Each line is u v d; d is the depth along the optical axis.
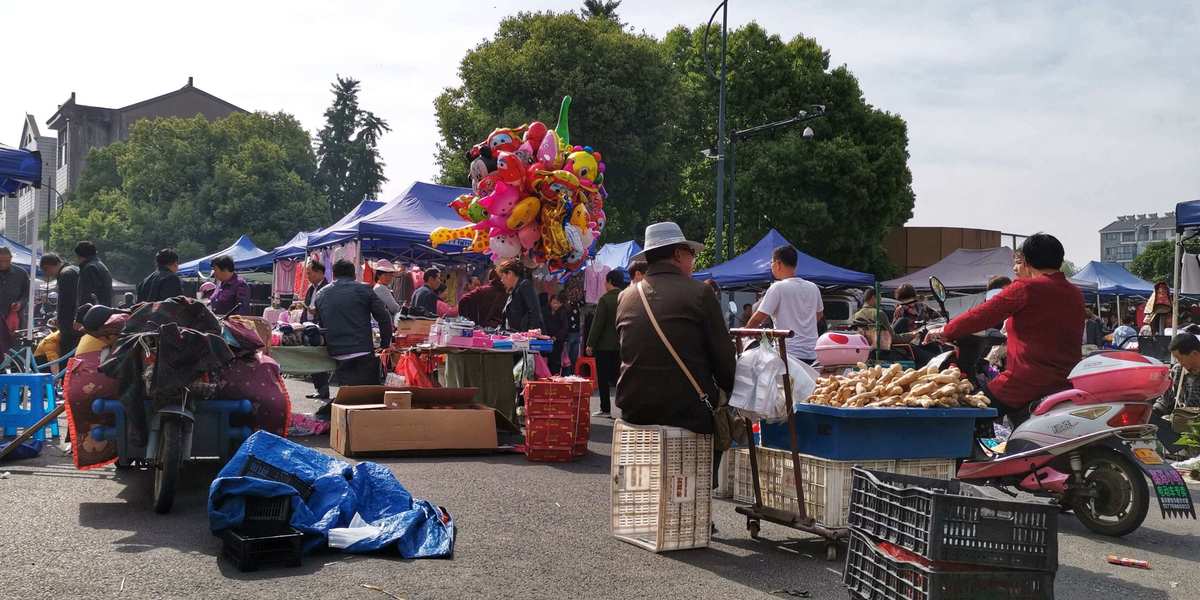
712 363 5.07
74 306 10.27
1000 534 3.22
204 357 5.49
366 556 4.64
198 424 5.99
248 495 4.59
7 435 7.78
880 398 4.98
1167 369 5.68
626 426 5.19
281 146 62.94
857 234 39.41
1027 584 3.23
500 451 8.51
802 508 4.94
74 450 5.97
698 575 4.56
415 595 4.02
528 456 8.03
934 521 3.18
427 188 17.23
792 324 7.13
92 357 6.05
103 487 6.27
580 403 8.27
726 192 38.81
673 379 4.98
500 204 12.30
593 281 17.25
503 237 12.43
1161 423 9.18
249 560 4.28
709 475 5.13
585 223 13.01
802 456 5.08
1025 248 6.26
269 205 58.59
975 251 27.66
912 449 5.02
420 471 7.32
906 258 45.94
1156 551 5.35
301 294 20.17
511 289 10.88
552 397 8.01
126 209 57.19
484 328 10.87
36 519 5.23
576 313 15.38
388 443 8.00
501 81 34.31
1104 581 4.68
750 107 40.03
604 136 34.00
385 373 11.33
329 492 4.96
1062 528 5.96
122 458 5.98
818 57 41.47
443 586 4.17
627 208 36.56
